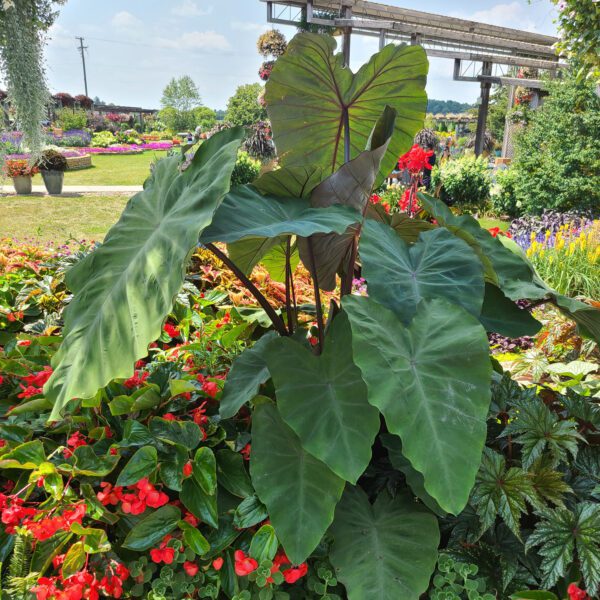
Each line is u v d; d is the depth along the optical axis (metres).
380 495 1.51
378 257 1.47
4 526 1.47
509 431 1.48
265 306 1.85
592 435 1.66
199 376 1.88
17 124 4.79
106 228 7.84
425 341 1.30
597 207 7.81
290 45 1.91
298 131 2.23
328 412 1.38
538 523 1.34
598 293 4.23
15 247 3.76
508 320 1.75
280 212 1.60
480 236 1.93
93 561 1.36
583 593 1.25
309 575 1.41
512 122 13.37
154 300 1.31
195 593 1.39
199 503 1.38
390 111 1.62
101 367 1.36
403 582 1.30
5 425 1.60
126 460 1.52
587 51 5.35
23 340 2.10
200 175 1.44
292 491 1.36
